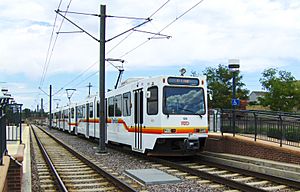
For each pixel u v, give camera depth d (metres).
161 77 15.62
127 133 18.48
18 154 10.20
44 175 13.14
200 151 16.41
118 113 20.08
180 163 15.87
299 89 41.88
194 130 15.80
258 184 11.01
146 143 16.27
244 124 16.80
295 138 14.05
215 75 46.03
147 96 15.67
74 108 39.12
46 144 28.17
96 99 26.86
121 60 26.08
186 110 15.81
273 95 43.09
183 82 16.00
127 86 18.80
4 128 9.30
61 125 52.28
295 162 12.45
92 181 11.84
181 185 10.86
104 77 20.62
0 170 7.27
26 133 33.59
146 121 16.33
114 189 10.52
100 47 20.64
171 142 15.91
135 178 11.75
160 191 10.07
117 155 19.20
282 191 10.05
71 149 21.30
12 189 9.26
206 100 16.38
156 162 16.09
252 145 14.73
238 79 45.41
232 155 15.38
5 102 9.27
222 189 10.32
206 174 11.89
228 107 43.97
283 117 14.45
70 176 12.80
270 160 13.55
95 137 26.95
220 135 17.06
